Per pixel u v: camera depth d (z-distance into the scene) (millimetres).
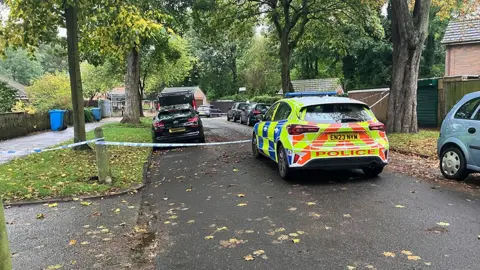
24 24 10461
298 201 5934
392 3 13312
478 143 6496
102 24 10977
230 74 66875
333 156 6789
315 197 6129
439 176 7461
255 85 55500
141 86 36906
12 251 4305
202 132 13992
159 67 34312
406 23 12992
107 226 5152
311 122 6922
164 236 4723
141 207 6129
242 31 25141
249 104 27672
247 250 4137
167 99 20938
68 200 6434
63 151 11016
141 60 33094
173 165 10062
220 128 22891
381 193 6258
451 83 15320
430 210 5293
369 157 6891
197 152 12250
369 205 5605
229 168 9070
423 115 16562
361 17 21219
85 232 4922
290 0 22172
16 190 6805
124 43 11695
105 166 7449
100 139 7410
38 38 11141
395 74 13625
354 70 41562
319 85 35125
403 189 6492
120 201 6414
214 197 6469
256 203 5938
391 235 4406
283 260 3848
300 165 6867
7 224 5246
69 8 10203
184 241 4512
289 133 7113
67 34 10461
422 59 36312
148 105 62375
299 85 36000
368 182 7066
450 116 7238
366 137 6988
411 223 4785
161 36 21703
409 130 13570
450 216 5016
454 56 21344
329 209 5469
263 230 4730
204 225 5047
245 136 17328
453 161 7059
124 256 4141
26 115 18344
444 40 21422
